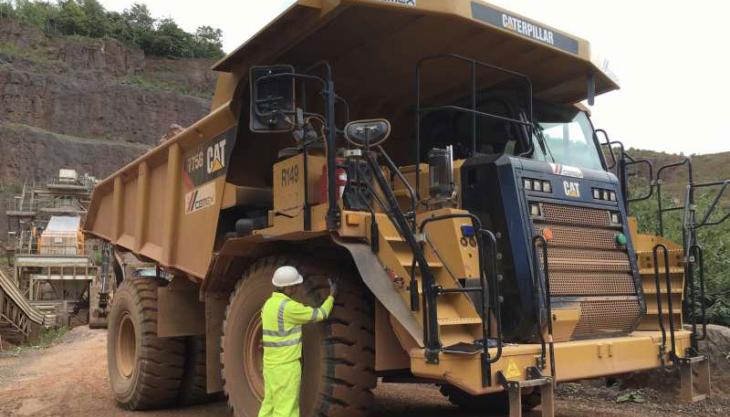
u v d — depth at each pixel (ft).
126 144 262.26
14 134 237.86
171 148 23.76
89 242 123.03
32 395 29.55
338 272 17.16
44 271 109.91
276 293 16.78
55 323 83.56
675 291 19.92
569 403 24.06
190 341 25.18
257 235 17.88
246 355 18.60
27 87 259.39
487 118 20.47
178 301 24.13
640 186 33.94
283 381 16.28
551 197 16.97
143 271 30.53
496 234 16.07
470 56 19.29
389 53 19.06
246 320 18.63
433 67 20.04
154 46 352.49
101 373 35.88
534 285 15.67
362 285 17.07
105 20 356.38
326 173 16.28
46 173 237.45
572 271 17.01
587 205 17.81
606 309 17.48
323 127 16.48
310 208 16.67
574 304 16.69
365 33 17.87
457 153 20.63
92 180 174.29
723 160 107.86
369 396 16.31
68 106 264.93
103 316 80.28
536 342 15.76
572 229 17.29
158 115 279.90
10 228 192.75
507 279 15.97
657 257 19.65
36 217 163.63
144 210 26.32
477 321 14.96
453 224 15.37
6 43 291.38
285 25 17.29
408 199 18.15
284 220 17.52
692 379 18.49
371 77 20.59
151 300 24.97
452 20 17.07
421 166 18.38
